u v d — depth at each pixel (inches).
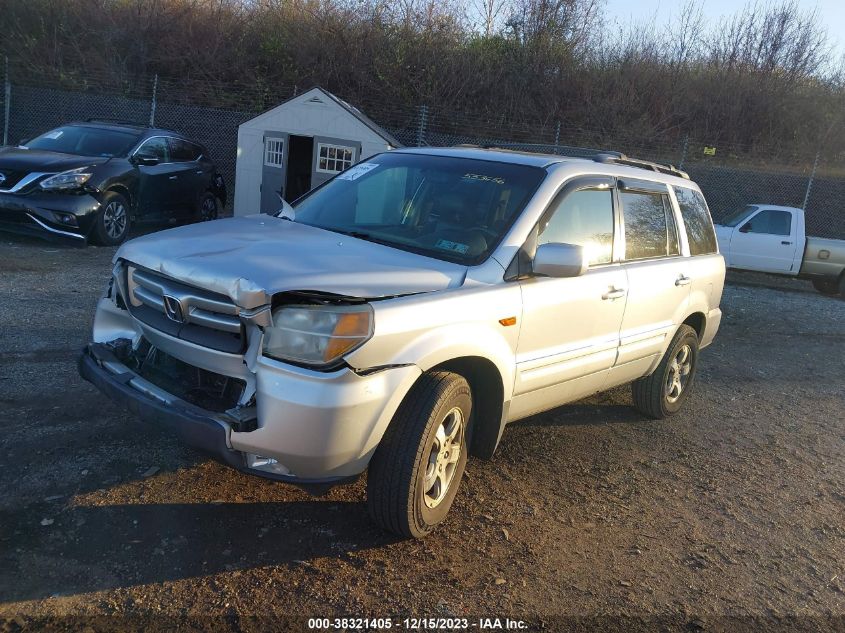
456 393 135.2
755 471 195.5
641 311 190.5
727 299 484.4
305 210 176.7
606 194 181.5
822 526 167.0
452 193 164.4
